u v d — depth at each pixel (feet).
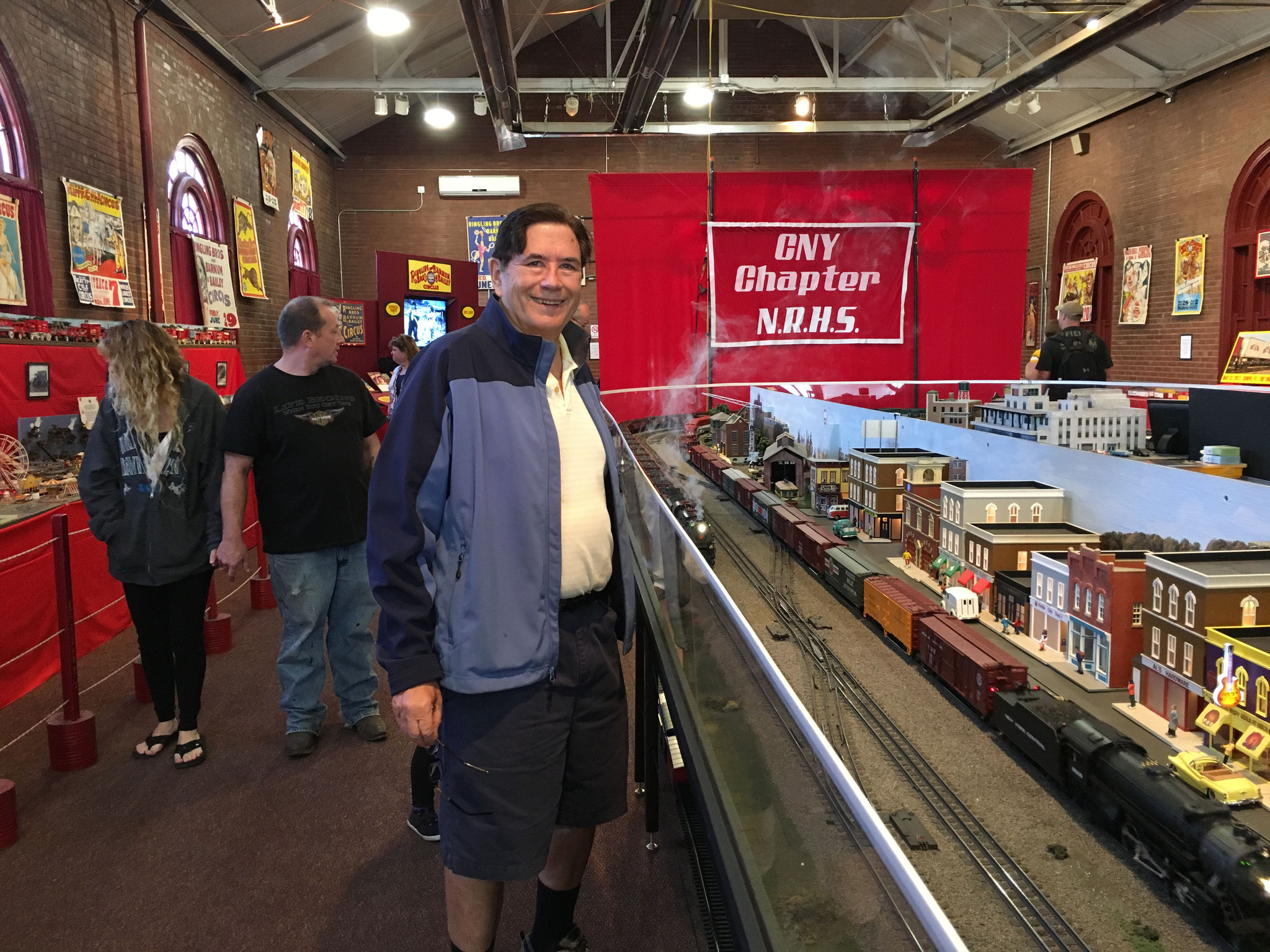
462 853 5.13
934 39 40.34
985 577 9.09
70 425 17.95
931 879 4.99
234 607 17.10
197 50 30.07
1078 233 44.86
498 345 5.14
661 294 10.03
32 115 20.22
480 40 26.94
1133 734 6.16
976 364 10.19
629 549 5.75
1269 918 4.21
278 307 38.83
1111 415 11.95
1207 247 35.63
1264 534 7.23
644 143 50.39
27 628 12.58
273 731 11.21
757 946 3.16
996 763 6.22
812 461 12.82
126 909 7.48
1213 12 31.50
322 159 47.29
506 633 4.96
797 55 49.52
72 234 21.71
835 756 2.63
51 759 10.25
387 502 4.82
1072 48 28.94
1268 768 5.20
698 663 5.26
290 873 8.00
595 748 5.53
